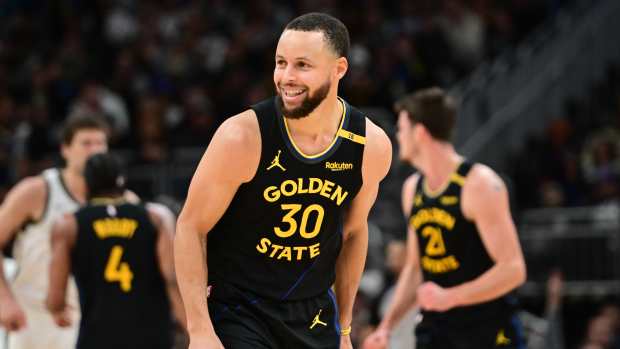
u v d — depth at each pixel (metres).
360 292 22.78
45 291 13.89
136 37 36.97
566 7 40.22
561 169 32.50
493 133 33.88
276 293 8.67
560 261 27.17
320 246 8.70
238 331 8.55
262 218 8.45
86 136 13.66
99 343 12.43
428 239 12.20
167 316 12.94
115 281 12.55
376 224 28.91
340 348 9.33
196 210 8.28
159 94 34.47
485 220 11.66
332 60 8.09
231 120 8.22
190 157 30.48
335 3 38.66
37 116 31.48
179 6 38.25
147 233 12.78
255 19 37.78
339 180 8.49
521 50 37.78
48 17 37.44
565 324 27.83
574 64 37.97
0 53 36.16
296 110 8.05
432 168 12.16
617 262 26.89
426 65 35.53
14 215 13.47
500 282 11.50
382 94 33.38
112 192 12.83
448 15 37.72
